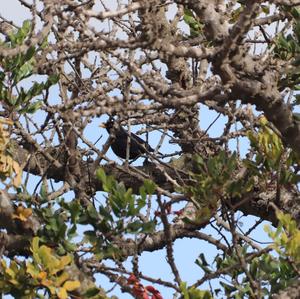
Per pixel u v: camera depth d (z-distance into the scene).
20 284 12.88
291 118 13.40
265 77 13.06
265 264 14.31
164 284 13.66
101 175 13.45
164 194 14.82
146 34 11.78
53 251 13.65
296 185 15.56
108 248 13.59
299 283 13.53
